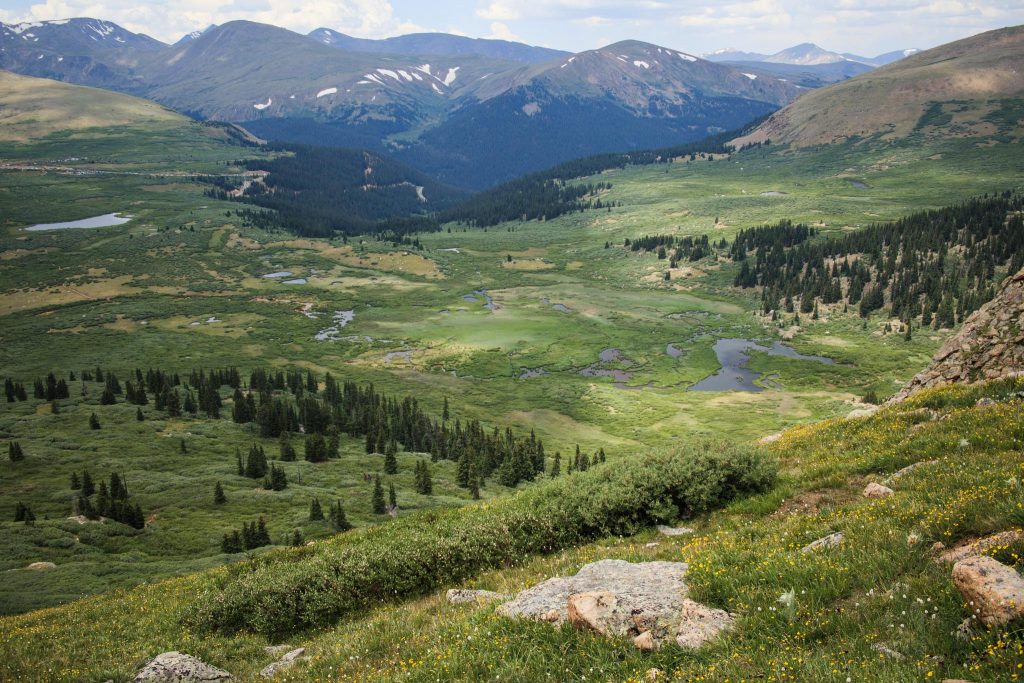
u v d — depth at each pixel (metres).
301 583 14.23
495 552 14.62
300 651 11.41
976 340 22.22
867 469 14.30
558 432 136.62
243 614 14.34
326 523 73.88
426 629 10.09
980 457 12.12
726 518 13.74
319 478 97.44
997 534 7.59
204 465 102.12
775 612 7.49
